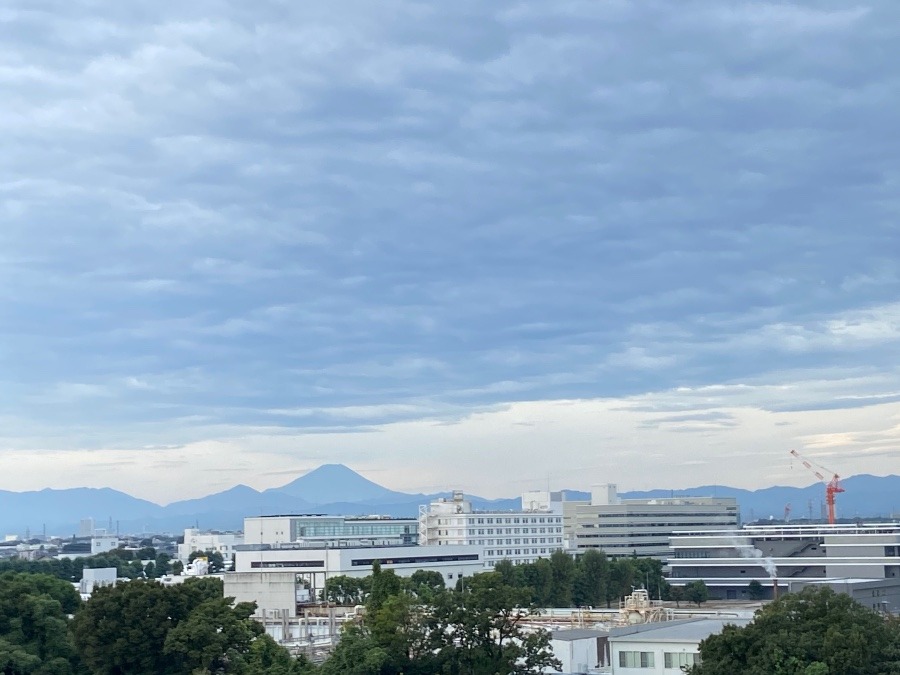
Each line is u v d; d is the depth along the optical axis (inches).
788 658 3599.9
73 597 5994.1
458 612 4576.8
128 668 4933.6
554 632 5644.7
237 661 4825.3
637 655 5039.4
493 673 4574.3
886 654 3659.0
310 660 5782.5
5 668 4736.7
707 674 3772.1
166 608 4945.9
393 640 4606.3
